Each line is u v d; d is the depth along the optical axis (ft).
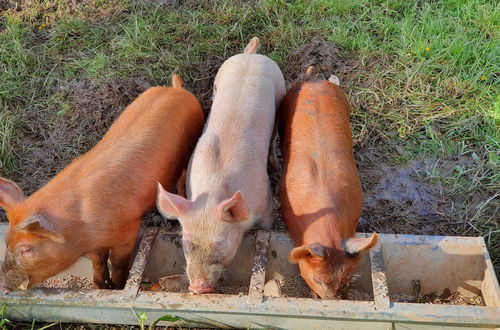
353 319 5.54
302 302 5.56
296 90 6.87
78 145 7.77
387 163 7.49
